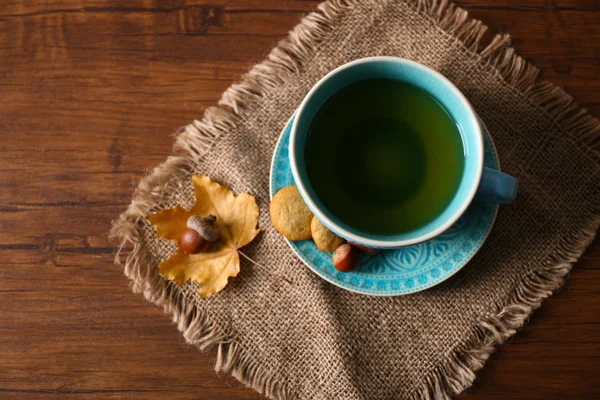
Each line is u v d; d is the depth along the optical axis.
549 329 0.53
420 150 0.48
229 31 0.56
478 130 0.45
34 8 0.56
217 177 0.54
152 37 0.56
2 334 0.55
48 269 0.55
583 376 0.53
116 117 0.56
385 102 0.48
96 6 0.56
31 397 0.55
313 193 0.46
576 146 0.53
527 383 0.53
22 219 0.55
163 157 0.55
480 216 0.49
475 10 0.55
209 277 0.53
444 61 0.54
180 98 0.55
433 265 0.49
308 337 0.53
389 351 0.53
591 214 0.53
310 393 0.53
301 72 0.54
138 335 0.55
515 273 0.53
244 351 0.54
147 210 0.54
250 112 0.55
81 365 0.55
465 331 0.53
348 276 0.50
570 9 0.55
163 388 0.54
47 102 0.56
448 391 0.53
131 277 0.54
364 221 0.48
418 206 0.48
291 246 0.50
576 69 0.54
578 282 0.53
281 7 0.56
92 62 0.56
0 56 0.56
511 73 0.54
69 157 0.56
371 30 0.54
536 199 0.53
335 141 0.49
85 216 0.55
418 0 0.54
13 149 0.56
